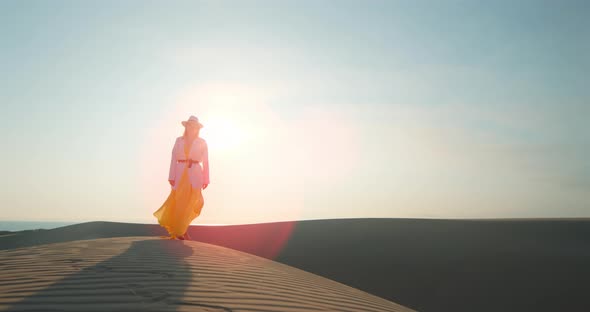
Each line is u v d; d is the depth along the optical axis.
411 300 13.23
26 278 4.41
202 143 9.33
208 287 4.38
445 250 17.28
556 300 12.60
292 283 5.78
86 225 31.48
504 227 20.80
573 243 17.64
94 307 3.34
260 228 24.98
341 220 24.88
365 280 15.05
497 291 13.44
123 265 5.27
